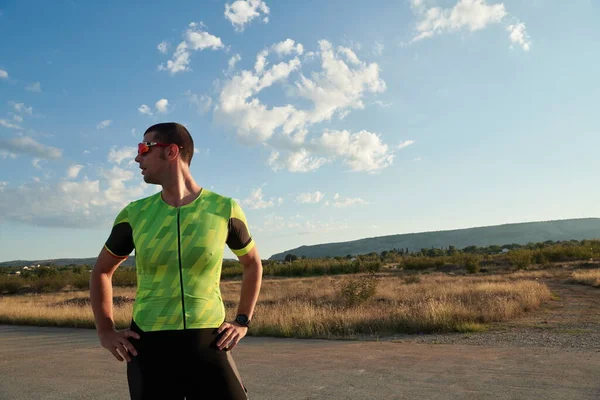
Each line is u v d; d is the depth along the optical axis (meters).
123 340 1.96
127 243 2.13
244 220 2.26
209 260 2.05
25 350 9.63
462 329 10.86
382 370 6.37
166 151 2.13
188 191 2.18
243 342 9.93
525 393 4.96
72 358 8.38
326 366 6.81
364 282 17.83
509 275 39.03
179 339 1.95
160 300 1.98
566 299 18.64
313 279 45.78
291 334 10.99
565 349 7.74
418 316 11.52
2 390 6.00
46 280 47.00
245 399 2.07
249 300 2.25
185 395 1.99
